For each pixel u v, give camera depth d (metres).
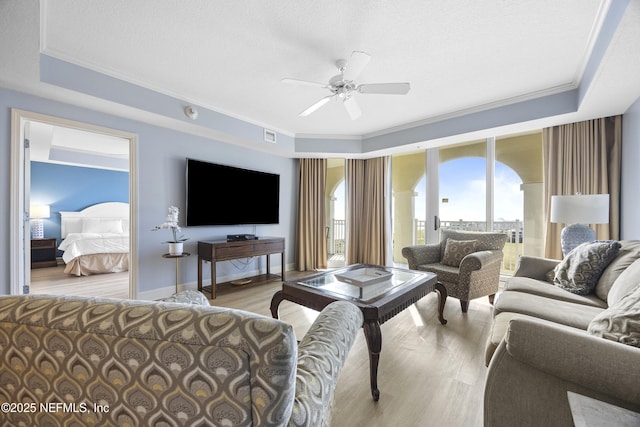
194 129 3.42
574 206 2.36
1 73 2.10
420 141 3.96
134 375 0.55
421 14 1.85
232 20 1.92
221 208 3.92
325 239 5.16
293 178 5.15
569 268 2.01
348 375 1.81
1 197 2.30
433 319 2.70
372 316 1.61
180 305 0.58
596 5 1.76
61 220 5.80
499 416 1.08
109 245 4.71
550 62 2.41
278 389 0.52
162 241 3.36
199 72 2.63
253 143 4.07
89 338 0.56
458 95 3.10
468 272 2.73
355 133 4.57
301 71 2.61
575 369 0.90
